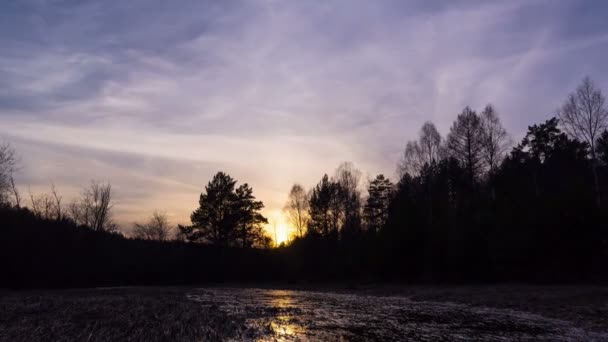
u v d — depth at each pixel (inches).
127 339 702.5
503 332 767.1
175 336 734.5
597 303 1039.6
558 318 900.6
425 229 2140.7
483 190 2262.6
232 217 2876.5
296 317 994.1
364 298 1502.2
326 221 2982.3
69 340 684.1
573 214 1519.4
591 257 1497.3
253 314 1051.3
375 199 2955.2
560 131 2456.9
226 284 2536.9
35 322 864.3
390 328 828.6
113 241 2785.4
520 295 1264.8
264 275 2871.6
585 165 2247.8
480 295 1352.1
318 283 2431.1
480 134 2218.3
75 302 1278.3
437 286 1785.2
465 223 1956.2
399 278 2117.4
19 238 2100.1
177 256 2805.1
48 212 2581.2
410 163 2422.5
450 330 797.2
